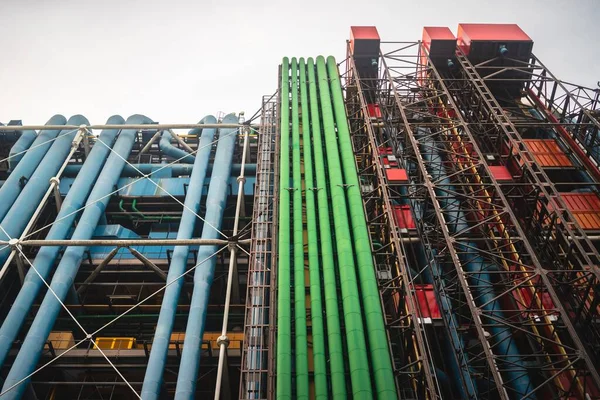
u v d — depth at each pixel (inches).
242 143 2628.0
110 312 2119.8
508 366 1756.9
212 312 2144.4
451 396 1710.1
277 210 2062.0
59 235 2137.1
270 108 2551.7
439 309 1803.6
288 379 1578.5
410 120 2423.7
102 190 2314.2
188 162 2559.1
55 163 2401.6
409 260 2094.0
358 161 2331.4
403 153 2332.7
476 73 2439.7
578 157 2274.9
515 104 2539.4
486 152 2322.8
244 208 2351.1
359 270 1824.6
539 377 1724.9
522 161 2164.1
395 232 1846.7
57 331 2046.0
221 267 2209.6
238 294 2111.2
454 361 1781.5
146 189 2429.9
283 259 1850.4
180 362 1862.7
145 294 2201.0
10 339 1860.2
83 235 2140.7
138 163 2608.3
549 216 1919.3
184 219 2212.1
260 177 2213.3
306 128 2353.6
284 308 1727.4
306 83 2625.5
